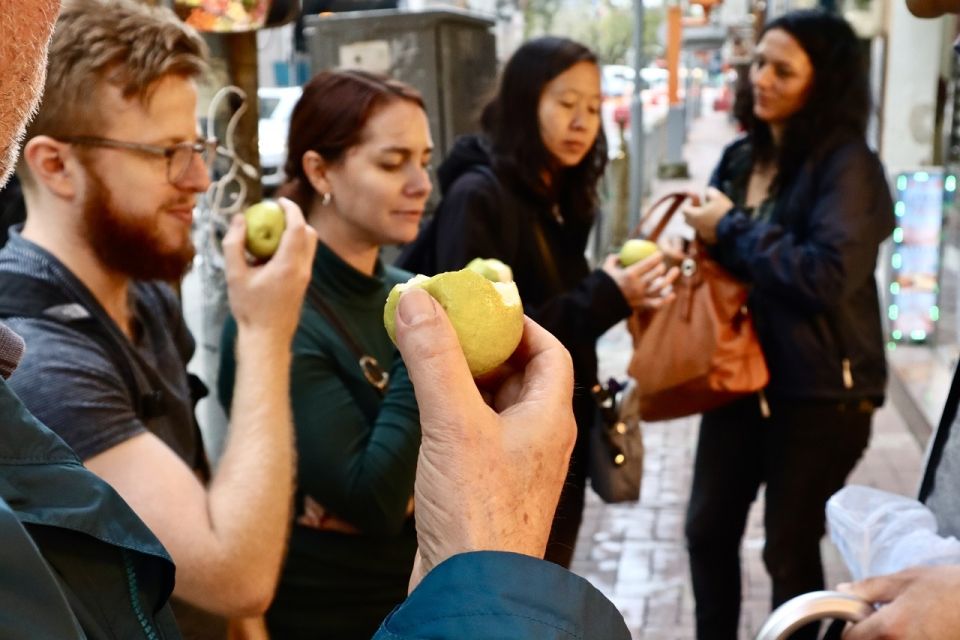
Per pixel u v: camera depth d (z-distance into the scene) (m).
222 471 1.75
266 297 1.89
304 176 2.48
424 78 6.08
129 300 1.91
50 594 0.72
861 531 1.79
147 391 1.78
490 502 0.90
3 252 1.73
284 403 1.86
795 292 3.21
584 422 2.97
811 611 1.50
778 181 3.51
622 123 10.62
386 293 2.50
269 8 3.19
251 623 2.17
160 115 1.74
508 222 2.89
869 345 3.35
